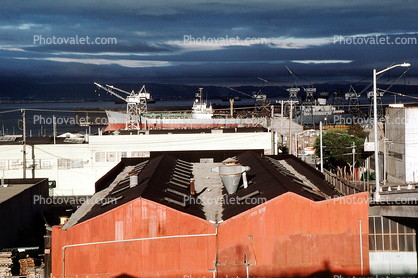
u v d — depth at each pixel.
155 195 40.16
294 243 36.91
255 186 45.22
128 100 162.75
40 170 86.25
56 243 37.09
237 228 37.06
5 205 50.03
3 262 43.31
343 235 37.09
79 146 86.75
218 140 88.06
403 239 38.88
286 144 127.88
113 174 62.12
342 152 97.31
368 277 37.09
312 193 42.12
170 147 87.69
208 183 53.34
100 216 37.16
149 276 36.97
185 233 37.19
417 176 81.06
